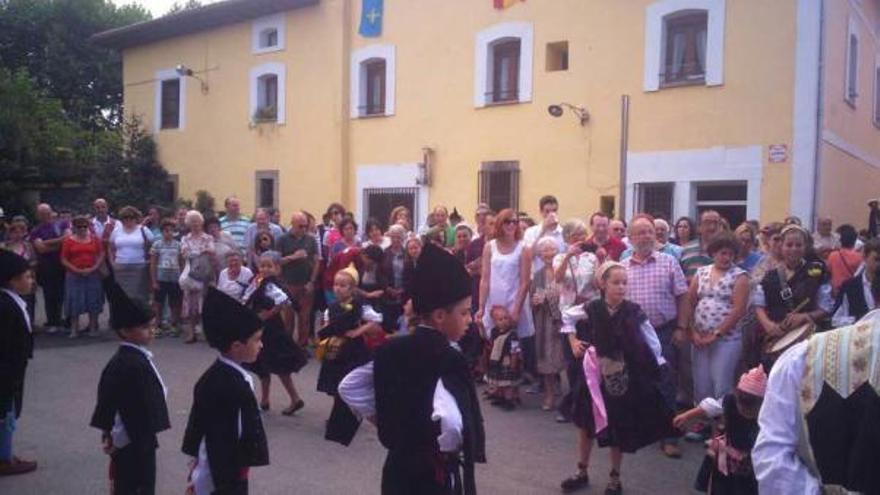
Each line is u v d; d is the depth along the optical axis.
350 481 5.62
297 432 6.89
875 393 2.10
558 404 7.81
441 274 3.05
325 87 17.44
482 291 8.00
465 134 15.15
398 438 3.00
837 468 2.13
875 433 2.07
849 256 7.97
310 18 17.70
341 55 17.00
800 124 11.37
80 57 33.12
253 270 11.20
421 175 15.72
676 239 10.07
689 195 12.34
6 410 5.39
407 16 16.00
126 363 4.37
